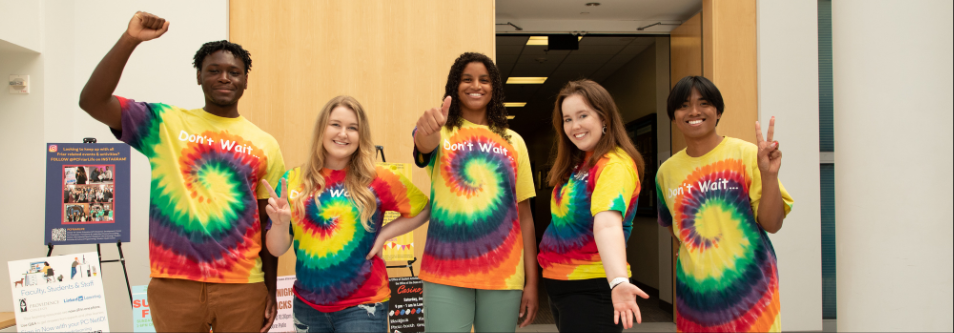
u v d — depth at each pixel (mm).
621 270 1321
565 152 1758
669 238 5012
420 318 3139
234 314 1753
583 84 1657
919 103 1890
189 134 1788
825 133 4234
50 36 3119
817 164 3998
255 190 1907
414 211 1896
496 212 1724
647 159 5836
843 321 2096
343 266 1760
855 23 2039
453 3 3689
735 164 1796
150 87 3355
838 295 2143
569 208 1653
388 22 3625
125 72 3344
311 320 1779
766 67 4016
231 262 1750
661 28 4746
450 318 1685
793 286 3936
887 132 1942
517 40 5707
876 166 1970
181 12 3406
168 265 1713
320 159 1798
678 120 1877
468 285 1676
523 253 1889
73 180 2795
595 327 1598
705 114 1818
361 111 1818
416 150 1725
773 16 4043
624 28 4738
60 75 3188
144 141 1770
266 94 3496
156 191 1762
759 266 1747
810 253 3957
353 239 1780
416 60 3637
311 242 1768
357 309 1764
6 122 3051
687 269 1857
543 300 5695
